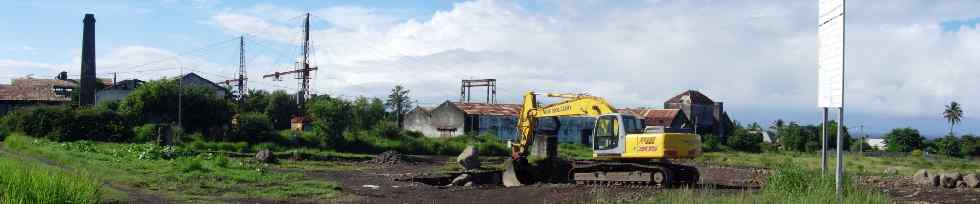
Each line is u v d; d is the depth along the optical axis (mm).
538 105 29219
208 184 20297
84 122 43781
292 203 17578
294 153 38188
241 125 47875
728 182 27125
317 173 28781
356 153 48938
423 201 18938
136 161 26500
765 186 17562
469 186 23328
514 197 19859
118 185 18656
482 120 71312
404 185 23344
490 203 18750
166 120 56156
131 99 56281
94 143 38906
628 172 24500
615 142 25188
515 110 76000
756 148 73875
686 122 80438
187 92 57125
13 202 11953
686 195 16906
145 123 54812
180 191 18609
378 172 31031
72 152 28672
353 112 70062
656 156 23859
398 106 102062
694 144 24797
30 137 40719
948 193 19891
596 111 26094
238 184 20906
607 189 21609
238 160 32062
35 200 12516
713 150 69688
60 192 12977
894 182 25078
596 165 25203
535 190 21297
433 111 73375
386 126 55531
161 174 22156
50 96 73500
